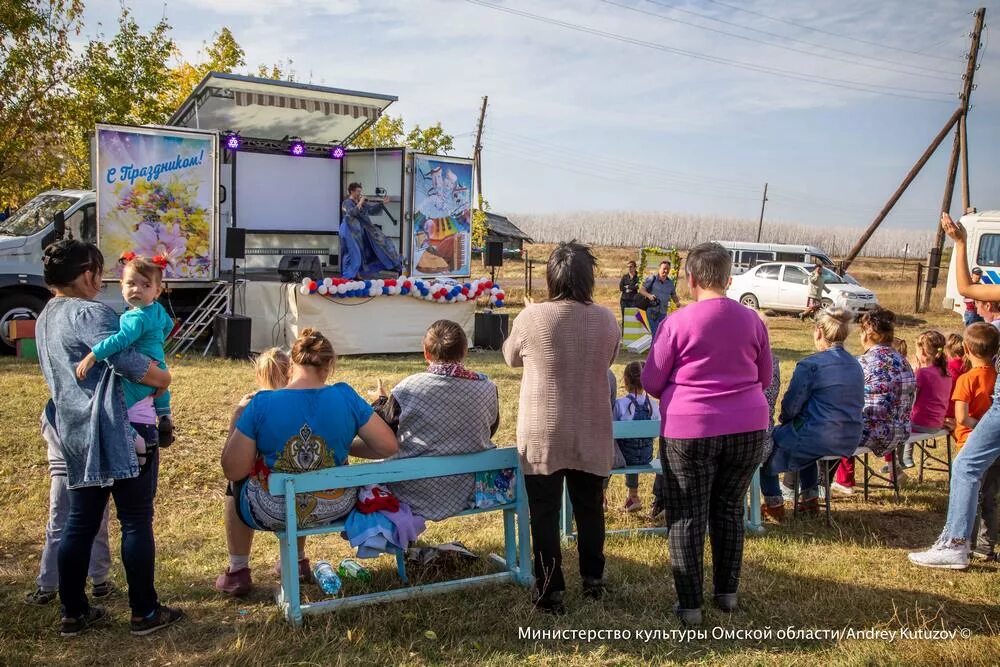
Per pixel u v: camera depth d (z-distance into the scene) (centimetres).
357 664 334
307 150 1446
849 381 516
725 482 387
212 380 905
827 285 2244
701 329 368
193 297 1242
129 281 346
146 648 346
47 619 364
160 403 370
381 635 360
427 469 391
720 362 368
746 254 2884
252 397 397
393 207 1420
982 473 454
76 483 336
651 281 1431
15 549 458
